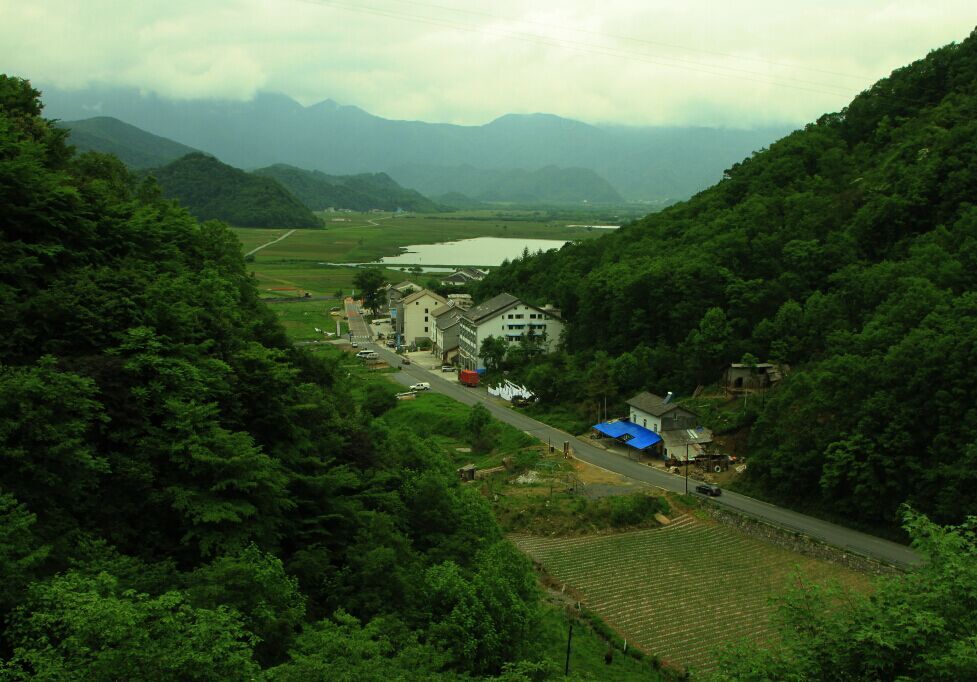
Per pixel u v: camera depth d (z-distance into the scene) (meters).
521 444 79.88
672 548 54.69
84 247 37.69
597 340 101.19
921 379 54.56
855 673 19.59
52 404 24.91
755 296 83.00
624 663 38.31
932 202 79.19
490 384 105.12
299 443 35.81
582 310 103.38
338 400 48.59
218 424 30.80
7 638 18.33
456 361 123.50
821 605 22.14
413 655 23.11
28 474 23.52
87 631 16.97
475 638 27.14
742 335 82.56
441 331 126.44
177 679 16.80
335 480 34.00
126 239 41.16
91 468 24.84
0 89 47.47
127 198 53.19
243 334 41.66
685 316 87.88
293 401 37.44
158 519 27.22
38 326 30.39
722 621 43.25
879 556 49.50
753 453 66.25
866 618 20.44
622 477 68.38
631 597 46.62
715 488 63.19
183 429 28.09
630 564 51.88
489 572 30.83
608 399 85.50
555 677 25.84
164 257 43.38
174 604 18.59
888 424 55.16
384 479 39.22
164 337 32.03
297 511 32.38
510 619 28.73
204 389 30.80
